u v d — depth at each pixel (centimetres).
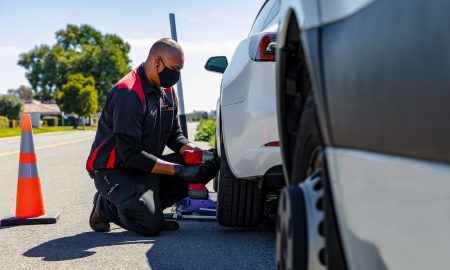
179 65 389
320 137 151
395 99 109
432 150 98
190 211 444
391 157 114
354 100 126
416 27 103
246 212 368
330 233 146
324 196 147
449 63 92
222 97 338
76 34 9600
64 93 7381
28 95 13338
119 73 8588
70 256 339
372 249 123
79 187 710
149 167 385
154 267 310
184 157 417
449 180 95
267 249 345
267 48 319
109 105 395
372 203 122
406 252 110
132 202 380
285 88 197
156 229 385
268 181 330
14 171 959
